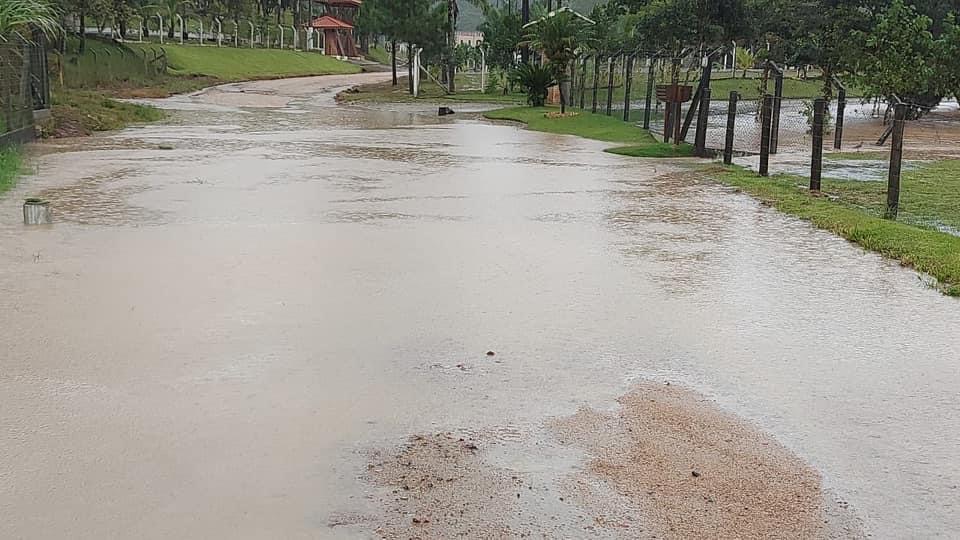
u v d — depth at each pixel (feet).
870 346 17.10
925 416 13.82
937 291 21.25
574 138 63.67
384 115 86.99
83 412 13.38
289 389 14.44
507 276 21.99
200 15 199.82
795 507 11.01
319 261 23.09
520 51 131.13
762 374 15.52
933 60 63.10
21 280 20.63
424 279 21.50
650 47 107.34
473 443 12.66
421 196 34.45
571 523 10.57
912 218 32.22
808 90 122.52
